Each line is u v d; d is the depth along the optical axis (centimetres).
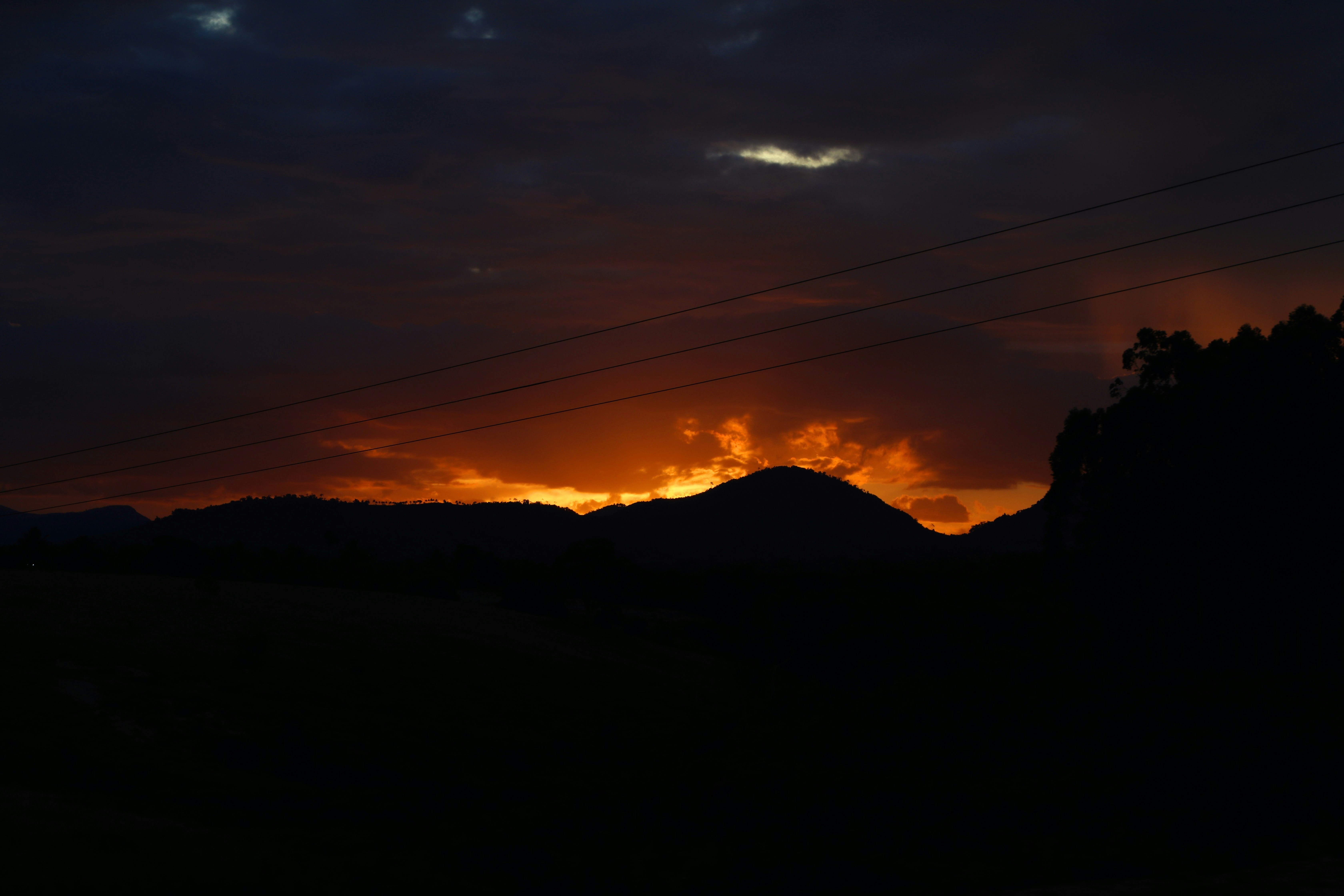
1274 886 1305
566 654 8325
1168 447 5919
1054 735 3638
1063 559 6662
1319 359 5294
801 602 9438
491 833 2547
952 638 8975
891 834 2164
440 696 5784
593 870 2091
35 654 4831
